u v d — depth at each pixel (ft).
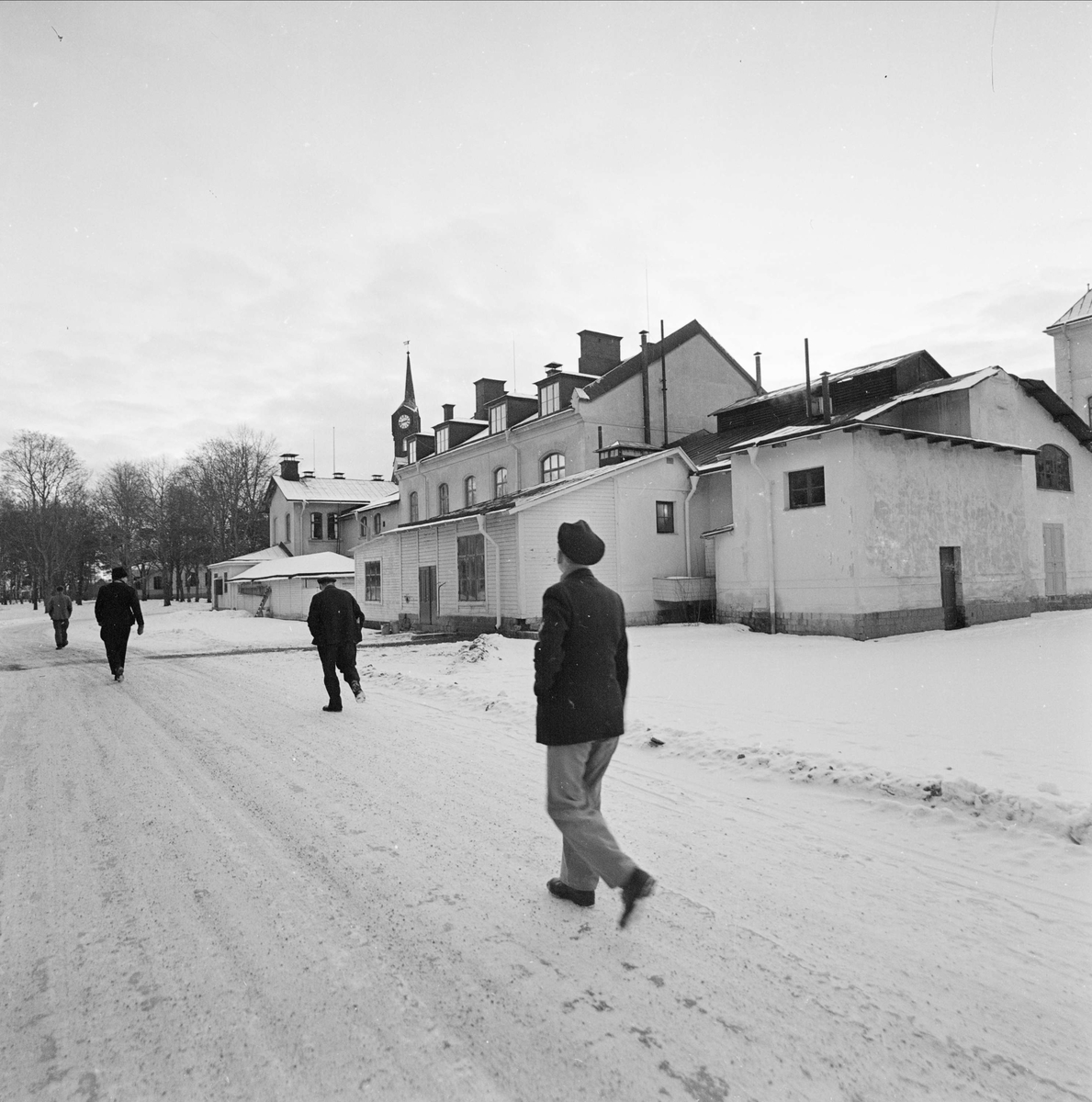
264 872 12.78
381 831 14.82
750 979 9.19
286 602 113.70
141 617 39.86
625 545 65.10
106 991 9.14
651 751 21.33
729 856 13.30
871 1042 7.92
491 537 64.03
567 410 82.53
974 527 59.00
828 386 68.08
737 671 36.29
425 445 117.60
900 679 32.19
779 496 57.41
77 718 27.96
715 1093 7.14
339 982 9.27
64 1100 7.17
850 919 10.80
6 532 215.31
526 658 46.50
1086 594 72.84
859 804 16.15
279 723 26.48
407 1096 7.18
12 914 11.30
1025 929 10.47
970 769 17.34
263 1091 7.27
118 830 15.05
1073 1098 7.06
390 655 50.72
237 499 206.59
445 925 10.75
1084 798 14.79
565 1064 7.60
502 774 19.13
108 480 242.78
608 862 10.18
